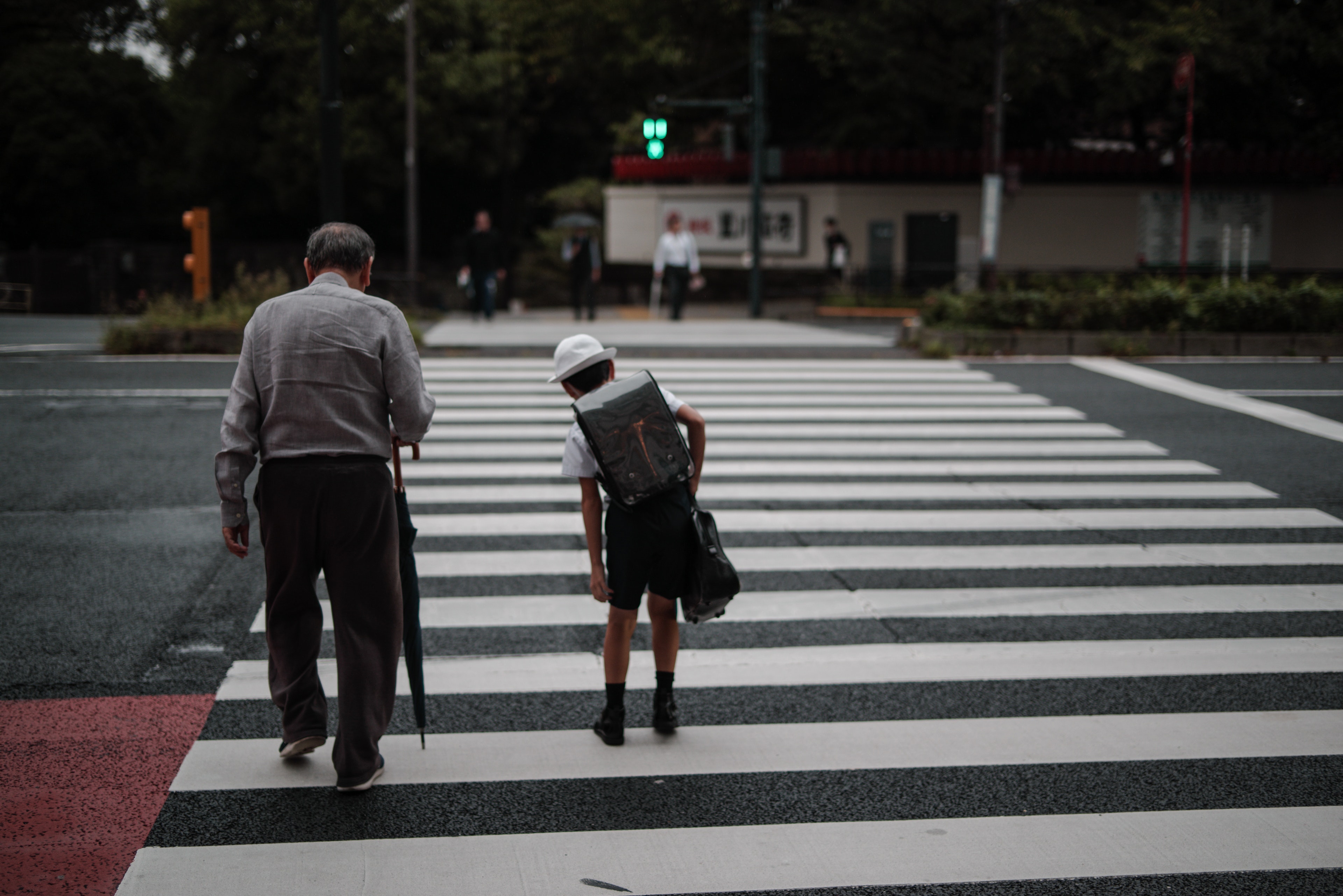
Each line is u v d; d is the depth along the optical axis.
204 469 9.20
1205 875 3.62
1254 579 6.91
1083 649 5.73
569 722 4.81
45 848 3.70
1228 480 9.43
